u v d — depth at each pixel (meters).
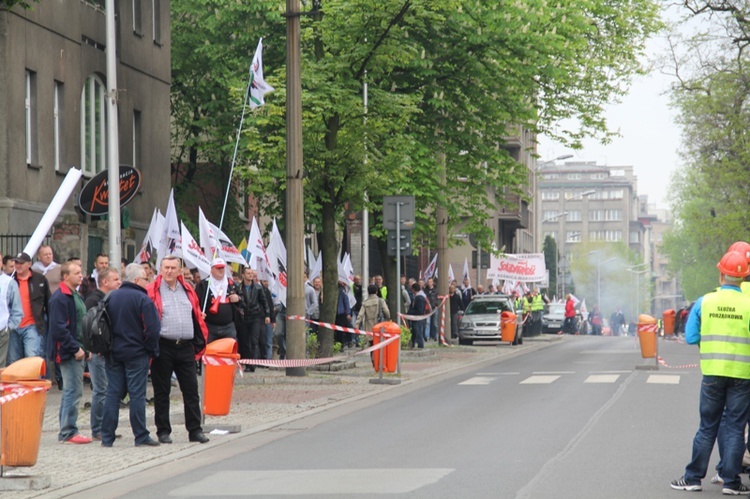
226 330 23.20
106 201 26.45
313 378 26.56
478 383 25.92
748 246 11.94
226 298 23.27
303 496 11.14
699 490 11.55
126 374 15.66
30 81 29.66
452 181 39.50
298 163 27.77
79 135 32.41
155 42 38.50
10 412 12.04
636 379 26.30
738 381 11.49
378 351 27.22
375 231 38.34
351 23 30.36
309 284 34.81
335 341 37.81
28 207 28.59
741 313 11.59
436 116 37.75
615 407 19.84
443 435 16.11
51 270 21.08
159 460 14.30
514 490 11.34
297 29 27.75
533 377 27.47
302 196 27.88
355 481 12.00
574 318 76.62
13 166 28.14
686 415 18.53
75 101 32.16
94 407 16.36
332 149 30.58
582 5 38.16
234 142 44.97
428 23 35.34
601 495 11.10
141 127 37.16
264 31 43.69
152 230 28.02
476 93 37.41
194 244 24.92
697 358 35.72
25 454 12.10
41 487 12.09
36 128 29.62
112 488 12.20
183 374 16.11
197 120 46.41
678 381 25.66
